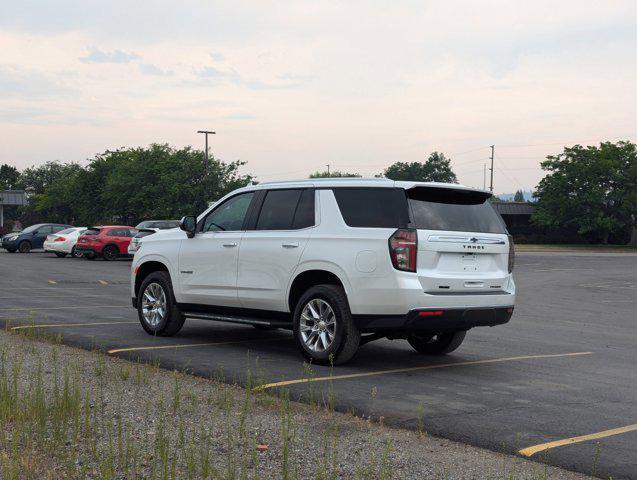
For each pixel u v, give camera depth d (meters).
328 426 5.76
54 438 5.12
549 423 6.09
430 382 7.72
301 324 8.60
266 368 8.23
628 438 5.68
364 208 8.29
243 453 4.95
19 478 4.34
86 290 18.95
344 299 8.27
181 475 4.49
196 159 64.06
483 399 6.96
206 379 7.52
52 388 6.75
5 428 5.38
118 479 4.38
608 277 30.17
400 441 5.42
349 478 4.50
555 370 8.70
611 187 77.62
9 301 15.64
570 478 4.71
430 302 7.83
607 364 9.27
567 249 65.62
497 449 5.31
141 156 66.88
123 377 7.30
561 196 76.62
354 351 8.30
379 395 7.00
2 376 6.89
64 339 10.00
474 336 11.76
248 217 9.52
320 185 8.82
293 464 4.76
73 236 36.94
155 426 5.57
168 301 10.38
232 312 9.64
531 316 15.37
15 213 127.31
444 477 4.61
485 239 8.38
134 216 67.56
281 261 8.88
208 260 9.81
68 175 107.00
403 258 7.83
